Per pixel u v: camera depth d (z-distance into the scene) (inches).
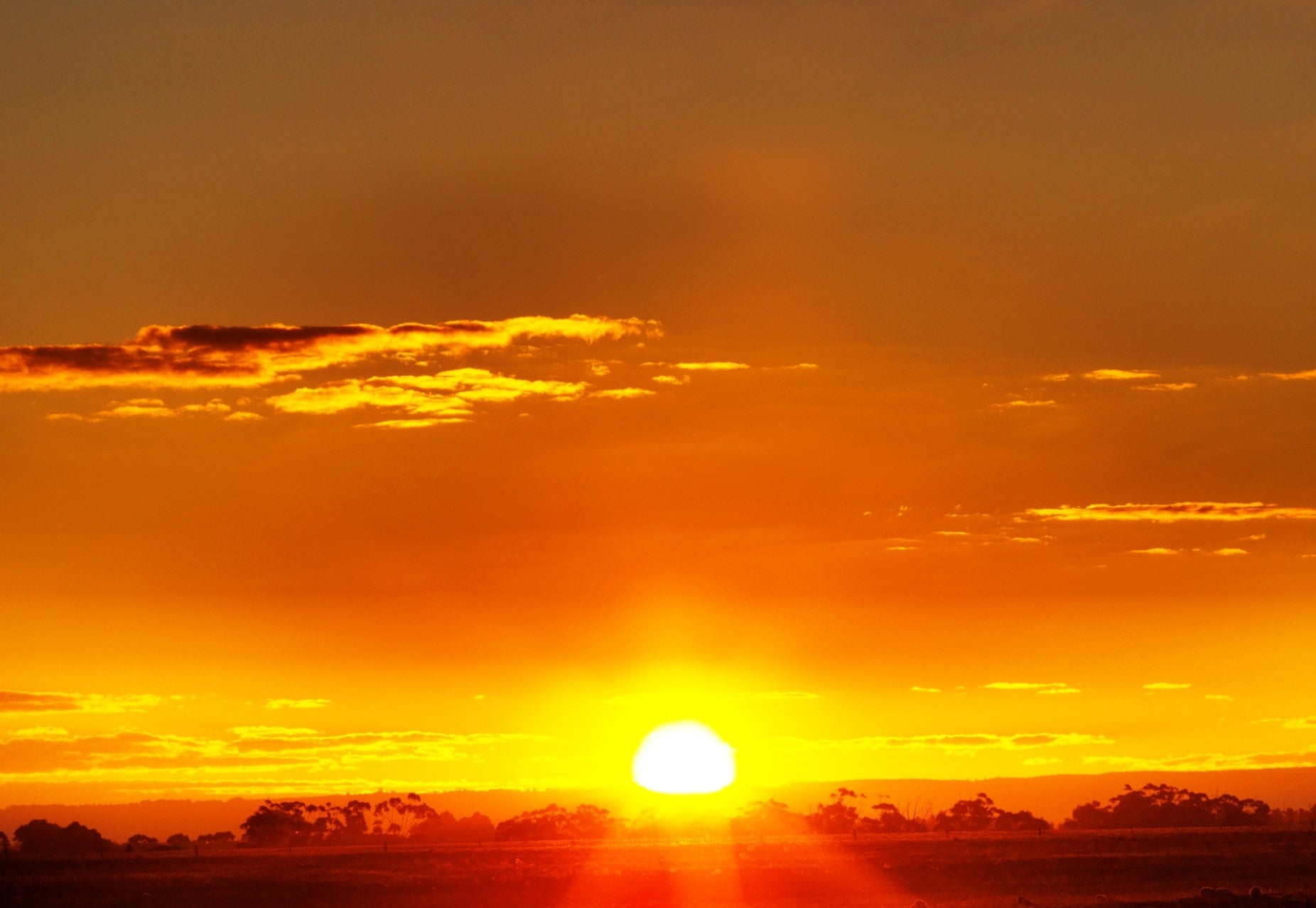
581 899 4207.7
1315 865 4849.9
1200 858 4997.5
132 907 4175.7
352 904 4190.5
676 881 4495.6
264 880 4566.9
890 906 3924.7
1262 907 3624.5
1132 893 4227.4
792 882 4461.1
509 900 4200.3
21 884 4539.9
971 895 4229.8
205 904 4224.9
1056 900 3937.0
